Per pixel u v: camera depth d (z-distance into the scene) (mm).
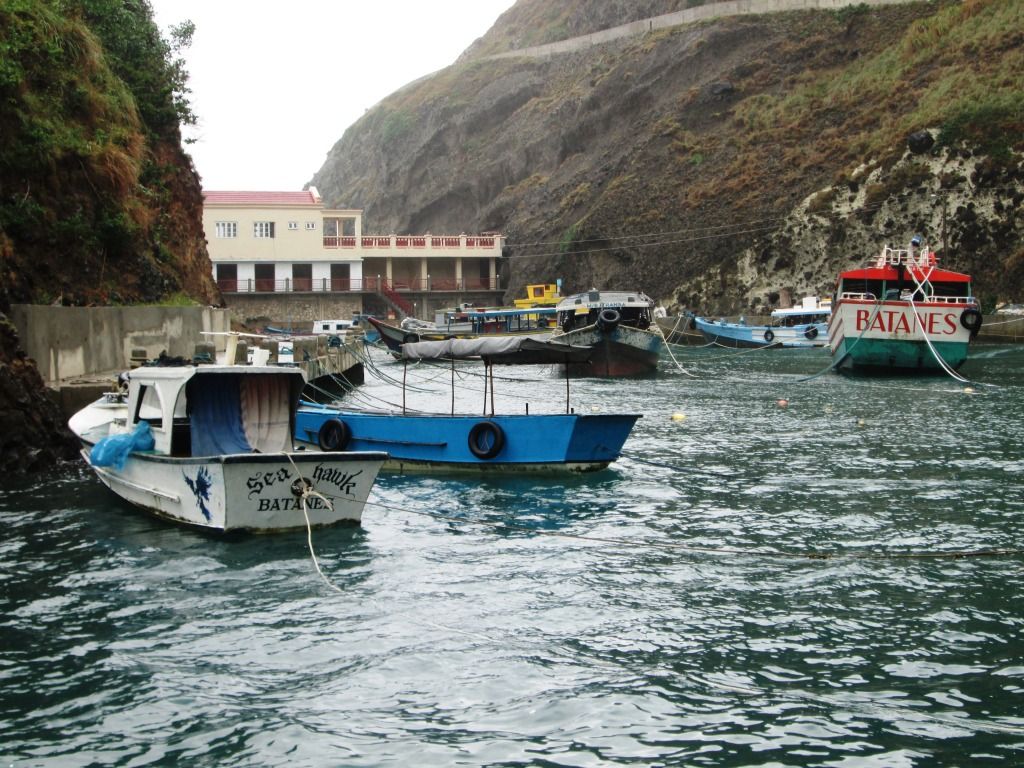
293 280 80438
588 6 133250
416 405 30891
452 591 11531
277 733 7980
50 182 25656
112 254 28422
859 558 12766
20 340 18656
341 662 9391
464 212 119188
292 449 15539
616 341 41250
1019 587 11500
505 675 9125
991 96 65062
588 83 108188
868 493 16641
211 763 7516
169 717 8250
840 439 22656
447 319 60906
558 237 89375
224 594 11297
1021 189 59688
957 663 9359
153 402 15703
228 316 34156
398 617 10617
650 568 12484
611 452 18922
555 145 107312
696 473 18750
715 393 33906
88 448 16359
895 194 64500
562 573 12273
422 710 8422
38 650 9617
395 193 129500
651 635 10141
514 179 112250
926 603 11016
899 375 38844
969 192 61531
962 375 38219
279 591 11430
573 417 18219
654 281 77688
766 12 96625
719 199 76938
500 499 16625
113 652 9570
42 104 25875
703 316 72125
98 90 29797
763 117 82000
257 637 10000
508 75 127250
